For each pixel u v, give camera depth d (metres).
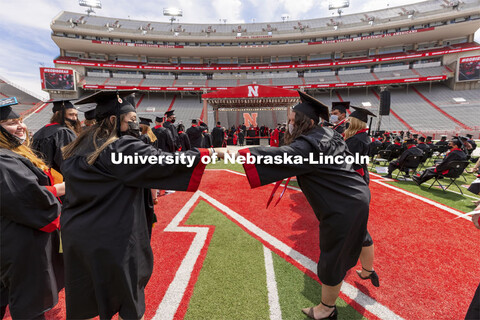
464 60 28.86
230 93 11.76
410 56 32.84
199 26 42.62
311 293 2.18
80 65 33.88
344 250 1.62
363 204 1.59
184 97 35.38
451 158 5.21
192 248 2.96
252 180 1.39
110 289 1.21
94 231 1.16
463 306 1.99
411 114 27.61
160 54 37.16
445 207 4.35
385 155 8.35
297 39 37.38
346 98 33.28
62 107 2.71
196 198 5.05
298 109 1.66
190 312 1.96
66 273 1.25
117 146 1.18
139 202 1.33
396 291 2.19
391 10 39.25
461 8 31.89
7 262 1.49
